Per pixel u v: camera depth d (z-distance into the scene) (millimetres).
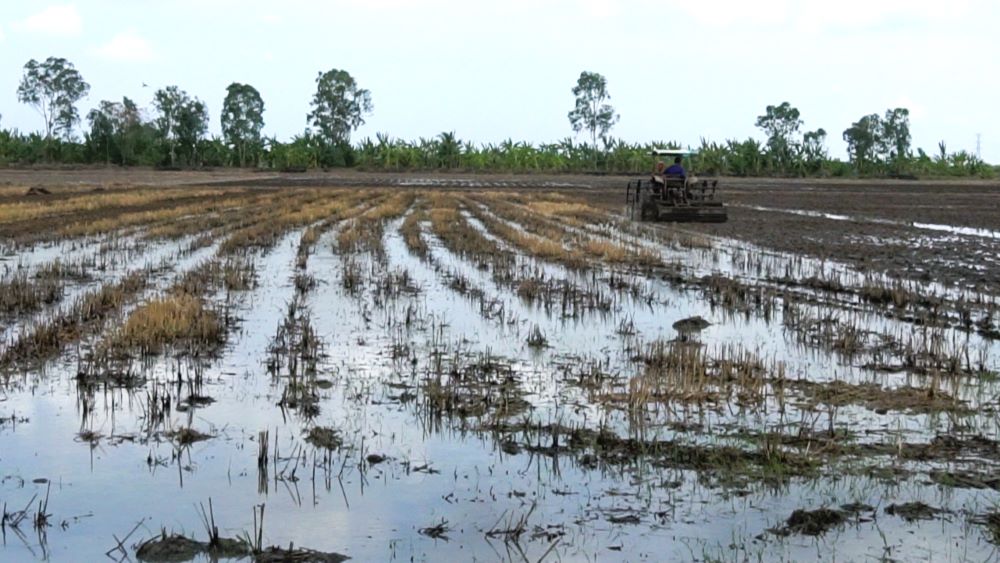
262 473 7270
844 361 11383
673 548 5930
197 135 117688
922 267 21172
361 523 6344
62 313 13695
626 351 11867
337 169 113438
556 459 7621
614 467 7457
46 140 117438
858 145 124125
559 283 17672
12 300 14453
